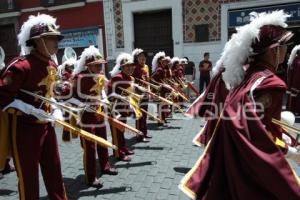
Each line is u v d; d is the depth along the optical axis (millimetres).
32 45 3354
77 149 6535
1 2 17188
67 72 6902
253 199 1864
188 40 14391
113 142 5691
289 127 2420
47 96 3508
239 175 1914
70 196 4367
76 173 5230
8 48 17562
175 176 4918
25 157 3297
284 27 2170
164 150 6250
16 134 3279
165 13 14930
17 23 17156
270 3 12945
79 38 16141
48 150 3500
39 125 3381
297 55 8867
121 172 5164
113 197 4305
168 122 8820
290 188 1750
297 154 2373
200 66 13250
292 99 8984
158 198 4219
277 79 2020
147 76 7793
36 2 16625
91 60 4590
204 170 2217
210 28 14008
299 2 12562
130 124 8383
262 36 2131
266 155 1800
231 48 2242
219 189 2078
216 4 13734
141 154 6055
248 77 2137
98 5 15555
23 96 3309
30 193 3342
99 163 5340
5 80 3150
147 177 4922
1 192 4629
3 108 3207
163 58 9117
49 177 3545
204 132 3750
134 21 15391
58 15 16359
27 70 3238
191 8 14156
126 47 15352
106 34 15617
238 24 13547
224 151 2035
